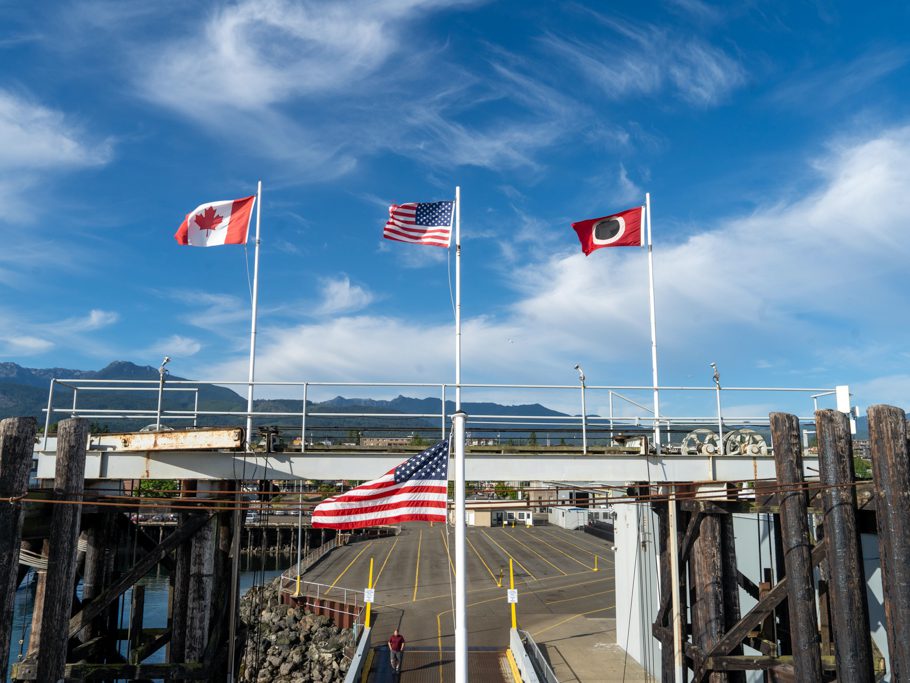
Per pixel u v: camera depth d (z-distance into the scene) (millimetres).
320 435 17969
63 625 12016
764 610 14578
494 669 30281
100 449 15438
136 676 14180
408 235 21750
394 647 30094
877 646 15992
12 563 10984
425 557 70438
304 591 51250
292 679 37062
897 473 12266
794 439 13586
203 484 15609
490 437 17734
